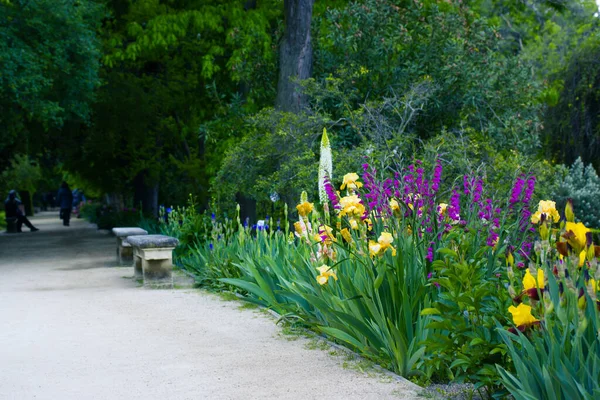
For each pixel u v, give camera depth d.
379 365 5.39
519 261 5.16
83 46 18.33
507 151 14.04
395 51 15.66
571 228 3.32
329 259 6.31
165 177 31.27
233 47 18.53
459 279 4.53
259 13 18.06
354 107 14.95
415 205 5.51
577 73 19.48
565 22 29.72
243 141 13.67
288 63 15.09
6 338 6.80
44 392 4.86
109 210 36.25
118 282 11.52
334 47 16.42
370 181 6.00
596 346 3.56
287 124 13.23
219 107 19.31
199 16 18.62
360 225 5.62
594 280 3.40
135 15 20.53
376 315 5.30
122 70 25.30
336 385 4.86
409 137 12.15
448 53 15.01
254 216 17.77
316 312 6.73
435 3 16.41
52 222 41.34
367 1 15.38
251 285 7.87
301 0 15.03
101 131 25.56
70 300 9.38
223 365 5.52
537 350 3.69
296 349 6.05
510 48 29.33
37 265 15.08
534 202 6.79
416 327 5.20
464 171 10.83
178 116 25.56
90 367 5.56
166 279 10.59
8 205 30.25
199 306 8.62
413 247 5.43
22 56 16.36
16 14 16.72
